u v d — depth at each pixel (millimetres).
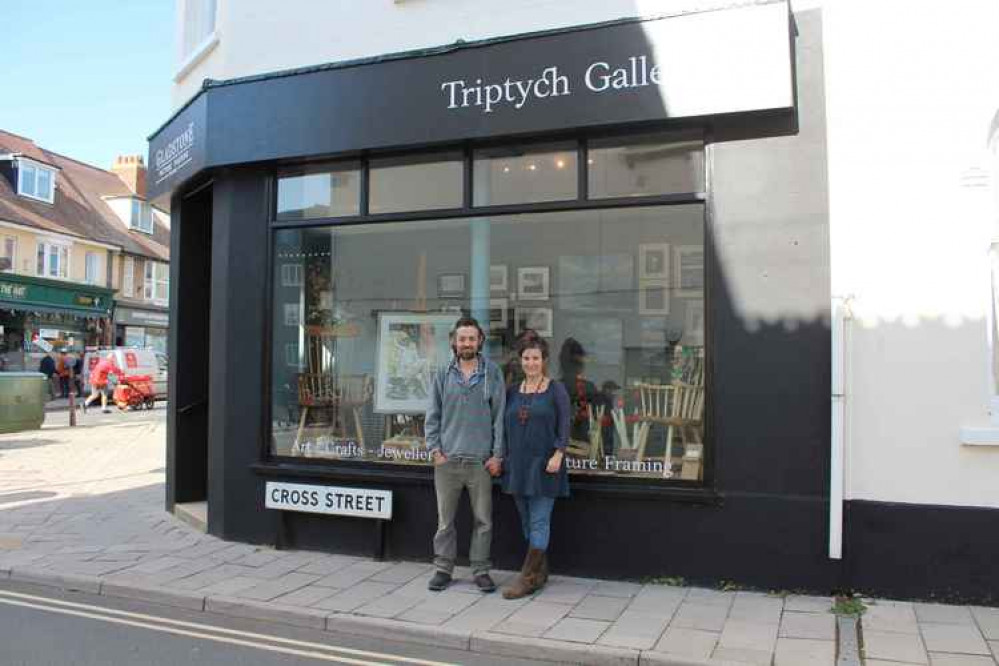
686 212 5715
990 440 4855
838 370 5055
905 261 5078
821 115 5270
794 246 5277
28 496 8852
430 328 6504
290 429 6758
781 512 5234
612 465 5801
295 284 6816
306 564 6094
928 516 4996
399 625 4746
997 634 4465
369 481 6254
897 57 5137
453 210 6258
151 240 38531
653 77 5422
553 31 5664
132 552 6445
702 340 5617
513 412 5371
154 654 4426
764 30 5195
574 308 6051
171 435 8055
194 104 6988
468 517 6055
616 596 5242
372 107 6180
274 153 6504
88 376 26188
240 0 7043
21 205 30125
